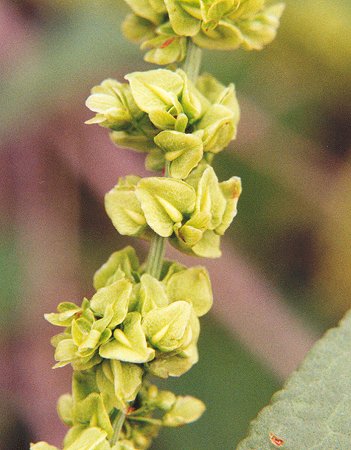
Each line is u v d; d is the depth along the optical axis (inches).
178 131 7.1
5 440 10.4
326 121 11.1
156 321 7.0
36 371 10.5
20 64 10.4
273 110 11.2
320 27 10.8
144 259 11.1
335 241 10.9
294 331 10.7
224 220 7.2
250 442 7.2
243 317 10.7
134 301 7.1
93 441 7.1
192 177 7.2
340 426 7.2
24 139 10.7
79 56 10.5
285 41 10.9
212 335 10.9
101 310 7.1
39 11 10.7
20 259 10.8
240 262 10.8
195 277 7.3
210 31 7.4
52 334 10.7
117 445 7.1
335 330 7.4
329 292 10.9
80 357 7.0
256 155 11.2
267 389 10.7
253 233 11.2
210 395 10.7
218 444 10.6
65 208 10.9
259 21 7.5
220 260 10.8
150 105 7.1
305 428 7.2
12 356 10.5
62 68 10.4
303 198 11.1
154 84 7.1
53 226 10.9
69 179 10.9
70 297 10.9
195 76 7.5
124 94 7.2
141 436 7.5
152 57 7.5
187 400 7.6
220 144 7.3
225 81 11.2
